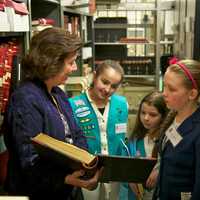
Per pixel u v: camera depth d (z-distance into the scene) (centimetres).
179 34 358
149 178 136
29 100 122
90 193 179
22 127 119
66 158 115
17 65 148
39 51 127
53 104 136
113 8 451
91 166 118
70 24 326
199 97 123
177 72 122
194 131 118
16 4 155
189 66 123
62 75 132
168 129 129
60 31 130
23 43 176
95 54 471
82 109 184
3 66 142
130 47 470
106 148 187
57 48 126
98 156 127
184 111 123
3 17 136
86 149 150
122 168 137
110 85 182
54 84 135
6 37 173
